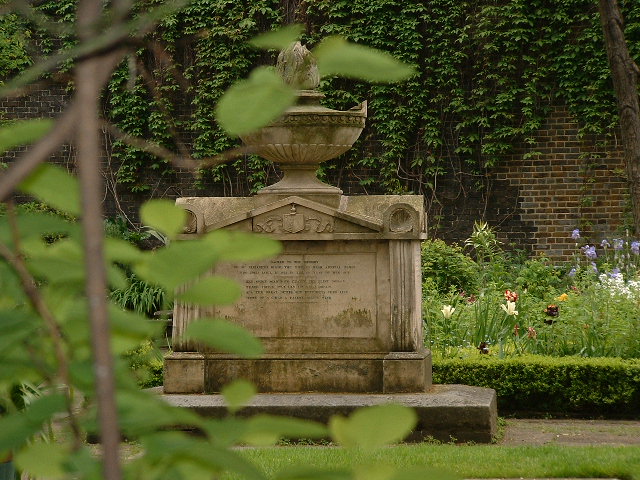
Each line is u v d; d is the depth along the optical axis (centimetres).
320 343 1067
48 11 1967
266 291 1073
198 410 983
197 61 2144
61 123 75
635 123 1480
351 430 81
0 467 338
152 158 2170
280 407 984
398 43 2091
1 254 94
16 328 95
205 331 100
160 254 97
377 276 1061
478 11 2088
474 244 1961
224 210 1088
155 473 91
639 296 1407
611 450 881
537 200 2089
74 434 93
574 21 2047
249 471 89
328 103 2105
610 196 2069
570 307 1420
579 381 1188
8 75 1858
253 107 84
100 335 72
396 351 1055
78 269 95
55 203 89
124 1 81
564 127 2078
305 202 1058
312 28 2117
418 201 1097
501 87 2086
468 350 1295
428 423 981
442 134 2111
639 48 2011
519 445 983
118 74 2153
